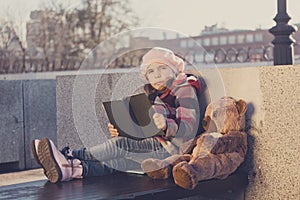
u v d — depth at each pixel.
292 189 3.33
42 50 15.27
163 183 3.24
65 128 5.00
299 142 3.29
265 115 3.47
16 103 6.88
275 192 3.43
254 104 3.54
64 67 11.26
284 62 4.56
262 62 6.89
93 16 15.79
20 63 11.09
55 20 15.66
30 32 15.38
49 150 3.38
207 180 3.29
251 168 3.55
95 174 3.55
